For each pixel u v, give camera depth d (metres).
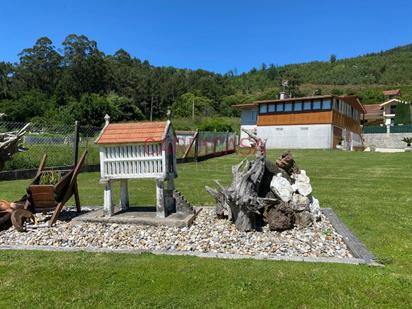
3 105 52.66
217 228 5.98
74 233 5.98
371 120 52.47
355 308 3.30
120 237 5.68
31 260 4.59
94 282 3.92
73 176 7.09
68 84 75.81
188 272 4.11
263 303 3.42
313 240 5.33
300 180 6.43
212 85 89.94
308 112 32.94
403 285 3.70
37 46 84.38
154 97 78.62
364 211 7.34
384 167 16.62
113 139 6.49
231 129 40.09
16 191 10.17
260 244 5.19
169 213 6.79
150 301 3.50
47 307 3.43
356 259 4.49
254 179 5.81
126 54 114.44
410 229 5.98
